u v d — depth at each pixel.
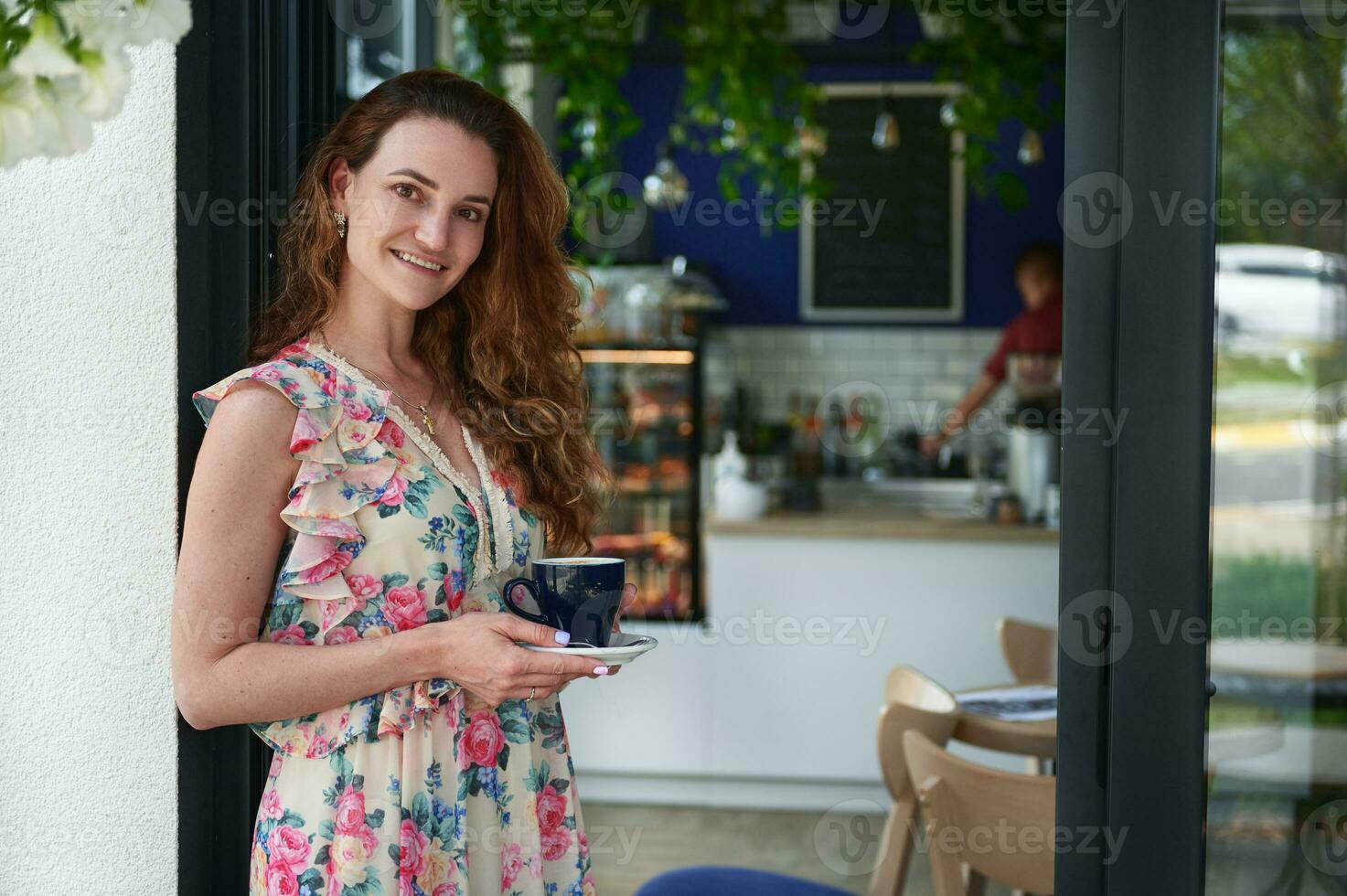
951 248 6.24
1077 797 1.47
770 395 6.37
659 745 4.39
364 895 1.27
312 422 1.27
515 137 1.48
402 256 1.34
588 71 4.09
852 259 6.30
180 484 1.48
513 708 1.38
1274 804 1.53
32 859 1.52
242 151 1.50
